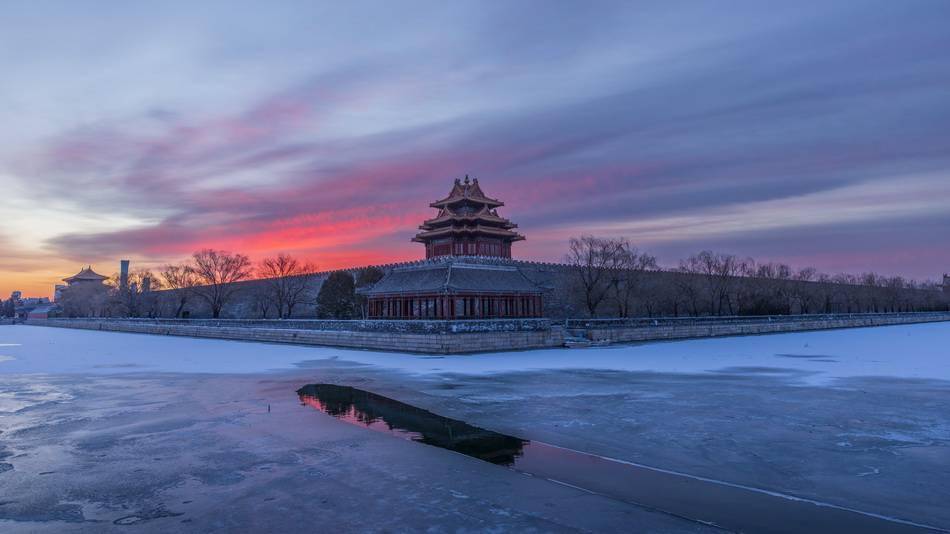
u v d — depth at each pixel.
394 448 18.36
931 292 159.38
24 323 190.50
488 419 22.88
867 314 112.25
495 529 11.62
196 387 32.19
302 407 25.77
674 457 17.16
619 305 89.38
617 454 17.55
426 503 13.22
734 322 85.50
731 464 16.39
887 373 37.16
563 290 87.69
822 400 26.75
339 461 16.83
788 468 15.96
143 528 11.76
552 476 15.37
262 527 11.77
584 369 40.44
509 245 88.75
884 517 12.35
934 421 21.88
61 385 33.03
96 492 14.05
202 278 115.94
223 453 17.70
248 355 54.81
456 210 85.25
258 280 108.44
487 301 65.19
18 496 13.76
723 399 27.20
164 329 102.50
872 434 19.81
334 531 11.52
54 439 19.55
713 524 11.94
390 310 69.00
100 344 74.00
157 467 16.19
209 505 13.11
